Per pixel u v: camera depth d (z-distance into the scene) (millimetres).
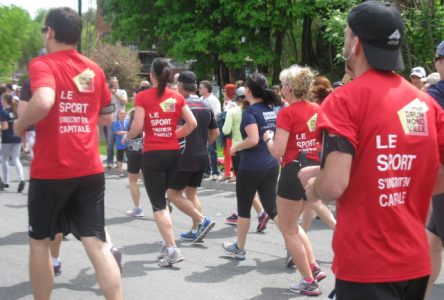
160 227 5641
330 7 14758
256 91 5324
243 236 5895
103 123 4070
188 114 5656
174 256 5629
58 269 5305
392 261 2264
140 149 8047
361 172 2275
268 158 5348
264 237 7000
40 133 3570
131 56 44500
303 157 4531
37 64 3518
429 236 3742
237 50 22312
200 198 10016
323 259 6000
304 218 5910
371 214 2277
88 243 3682
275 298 4805
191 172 6426
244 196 5617
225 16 22000
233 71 24969
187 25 22766
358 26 2342
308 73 4645
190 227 7574
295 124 4562
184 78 6570
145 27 25672
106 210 8852
